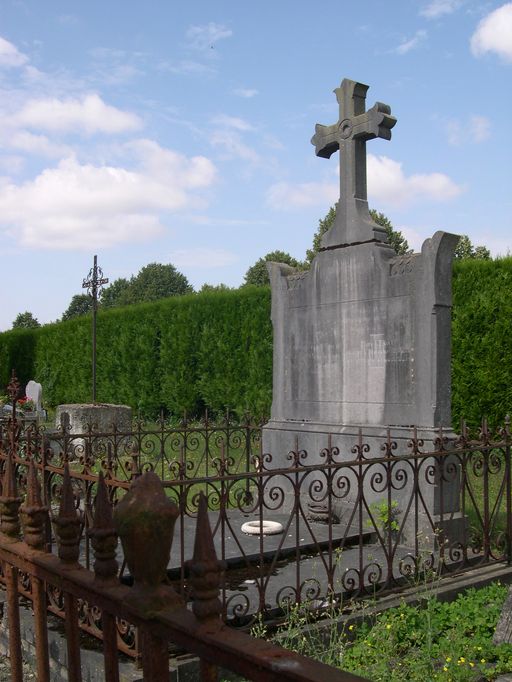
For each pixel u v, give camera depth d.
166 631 1.76
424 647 4.33
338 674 1.39
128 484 4.01
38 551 2.52
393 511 6.48
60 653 4.20
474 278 12.40
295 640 4.36
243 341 17.11
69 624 2.25
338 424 7.39
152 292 66.06
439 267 6.48
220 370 17.72
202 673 1.66
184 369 18.80
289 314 8.09
